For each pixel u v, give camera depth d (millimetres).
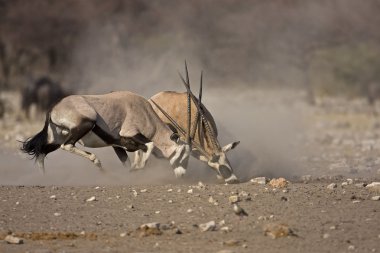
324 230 24953
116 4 142625
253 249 22734
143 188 31703
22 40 148375
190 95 36344
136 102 35938
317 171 42594
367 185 32469
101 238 24172
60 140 35125
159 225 25188
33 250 22547
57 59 155750
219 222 25938
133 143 35312
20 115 104562
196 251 22500
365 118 99812
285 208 27750
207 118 38281
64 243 23516
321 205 28266
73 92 120000
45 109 106625
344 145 61438
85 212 27547
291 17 135750
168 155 36031
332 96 147875
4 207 28250
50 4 145125
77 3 143250
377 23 134250
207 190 30922
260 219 26266
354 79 150375
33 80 107125
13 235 24359
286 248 22875
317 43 135875
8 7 147125
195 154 36531
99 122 34625
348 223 25812
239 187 31625
